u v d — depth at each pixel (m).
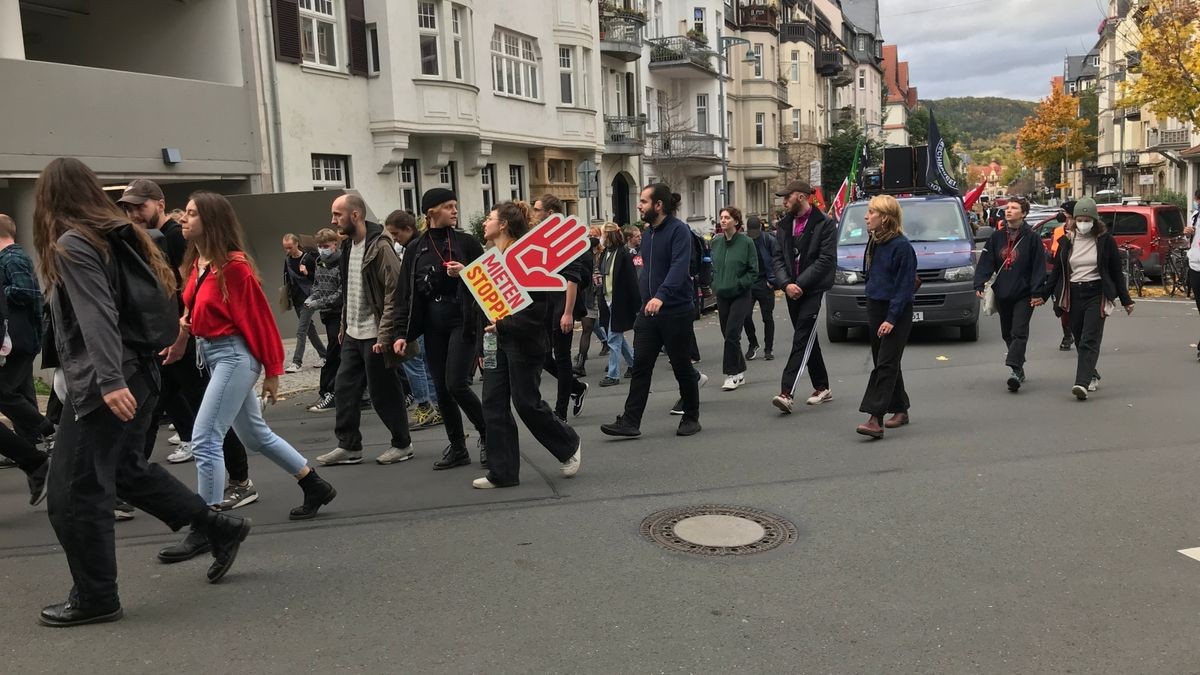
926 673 3.27
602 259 11.70
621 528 4.89
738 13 43.16
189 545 4.54
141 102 12.89
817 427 7.21
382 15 17.25
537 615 3.82
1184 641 3.46
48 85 11.50
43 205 3.58
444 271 5.91
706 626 3.69
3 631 3.73
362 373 6.45
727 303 8.99
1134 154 53.38
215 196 4.73
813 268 7.62
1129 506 5.00
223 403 4.77
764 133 43.47
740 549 4.54
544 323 5.59
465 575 4.27
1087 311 7.92
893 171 18.09
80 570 3.74
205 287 4.70
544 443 5.77
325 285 8.70
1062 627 3.60
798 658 3.41
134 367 3.82
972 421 7.23
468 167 20.31
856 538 4.66
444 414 6.20
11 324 6.09
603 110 28.58
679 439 6.96
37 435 6.40
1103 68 64.94
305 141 16.00
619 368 11.10
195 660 3.46
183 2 15.03
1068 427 6.88
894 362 6.70
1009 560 4.30
